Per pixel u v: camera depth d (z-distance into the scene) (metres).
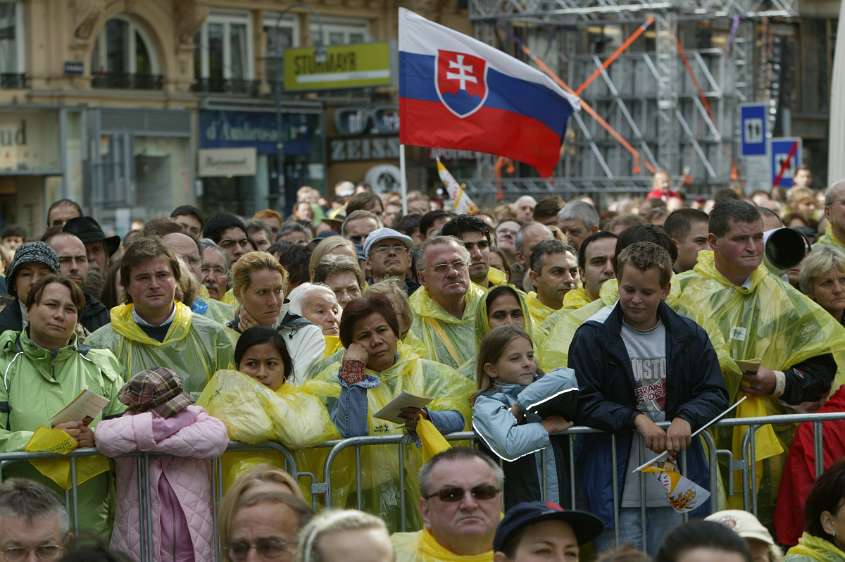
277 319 23.17
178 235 28.34
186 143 104.75
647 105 93.75
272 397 20.34
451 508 16.56
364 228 34.12
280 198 102.06
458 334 24.80
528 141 34.53
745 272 22.86
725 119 92.88
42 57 97.19
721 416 20.45
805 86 140.38
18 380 20.61
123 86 101.44
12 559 16.34
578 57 96.50
